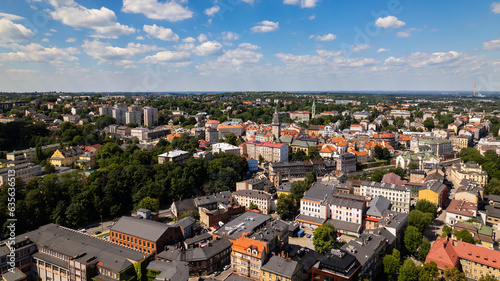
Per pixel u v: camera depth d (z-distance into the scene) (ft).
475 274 536.83
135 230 611.47
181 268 505.25
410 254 644.27
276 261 506.48
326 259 508.94
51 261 546.67
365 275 519.19
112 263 514.68
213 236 653.30
